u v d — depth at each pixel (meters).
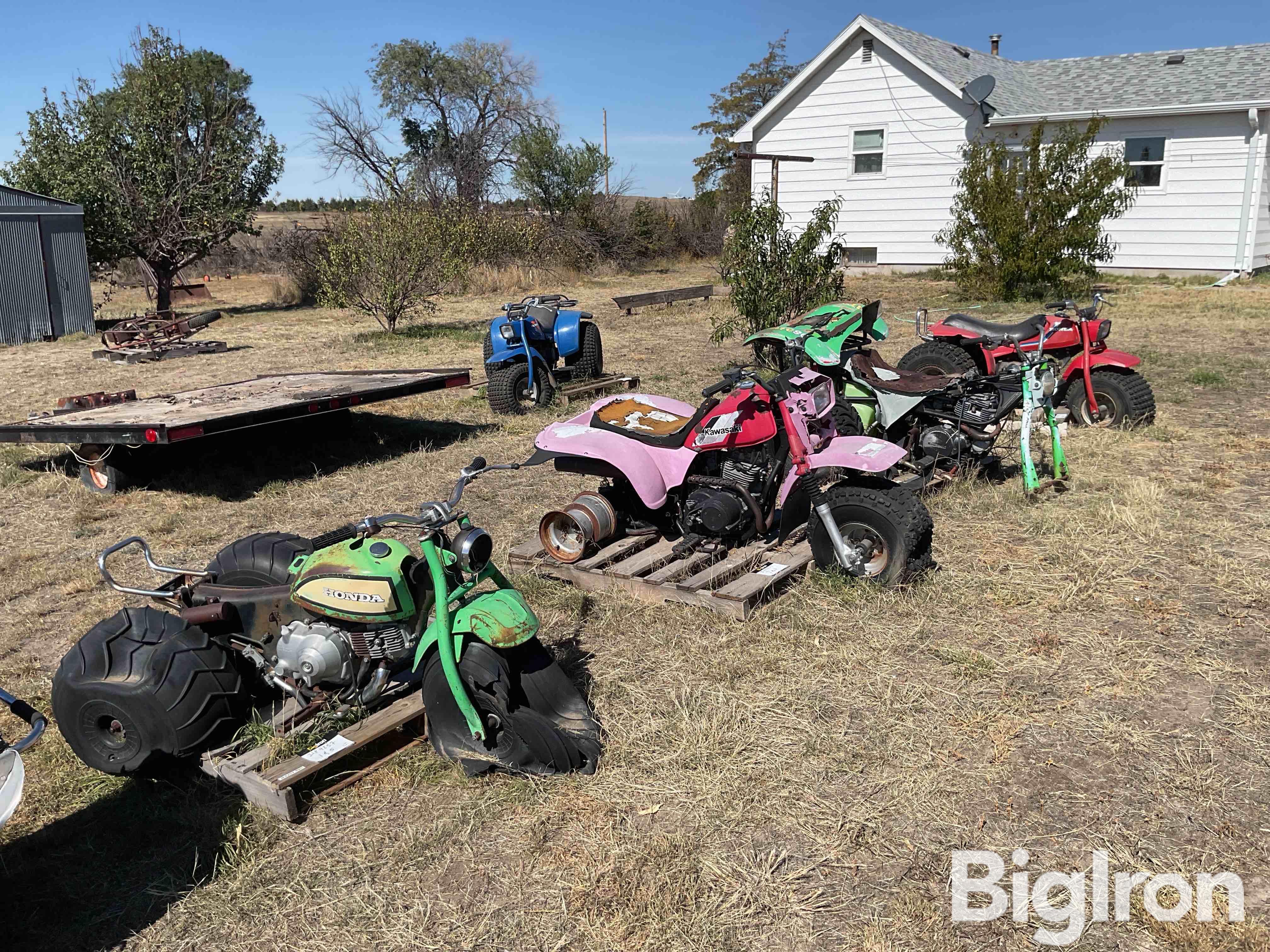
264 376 9.92
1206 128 18.34
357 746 3.42
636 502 5.36
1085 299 16.23
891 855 2.99
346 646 3.53
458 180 32.69
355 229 16.16
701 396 9.62
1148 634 4.35
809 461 4.79
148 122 20.92
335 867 3.04
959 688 3.95
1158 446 7.36
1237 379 9.82
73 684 3.37
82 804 3.44
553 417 9.23
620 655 4.34
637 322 16.56
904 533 4.72
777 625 4.54
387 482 7.33
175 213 20.75
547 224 28.45
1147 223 19.38
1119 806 3.17
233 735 3.56
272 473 7.70
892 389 6.35
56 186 20.06
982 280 16.92
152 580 5.54
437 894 2.91
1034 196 16.27
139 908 2.91
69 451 8.55
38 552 6.10
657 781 3.40
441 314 19.31
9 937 2.80
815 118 22.73
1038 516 5.82
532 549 5.39
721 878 2.91
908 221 21.98
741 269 12.32
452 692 3.35
